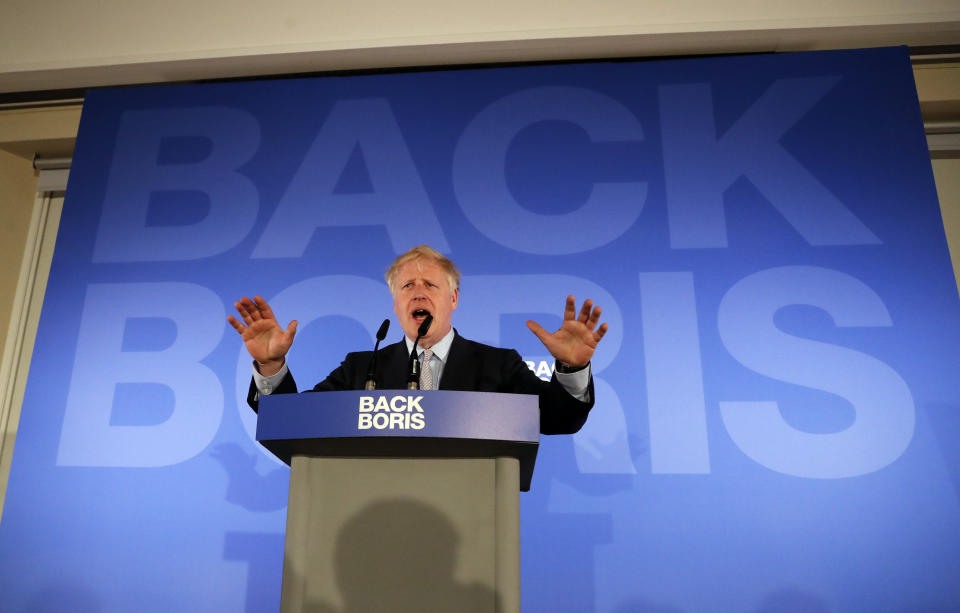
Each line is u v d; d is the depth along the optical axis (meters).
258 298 1.96
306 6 3.73
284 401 1.37
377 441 1.33
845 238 3.19
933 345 3.02
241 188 3.49
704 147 3.38
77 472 3.11
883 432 2.92
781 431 2.95
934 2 3.46
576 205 3.32
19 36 3.83
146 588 2.93
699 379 3.04
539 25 3.59
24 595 2.95
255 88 3.66
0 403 3.82
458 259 3.28
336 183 3.45
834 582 2.74
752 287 3.15
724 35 3.53
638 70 3.52
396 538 1.33
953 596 2.70
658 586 2.79
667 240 3.24
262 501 3.01
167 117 3.65
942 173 3.81
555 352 1.75
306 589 1.31
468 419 1.31
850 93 3.40
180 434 3.13
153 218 3.48
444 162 3.45
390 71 3.81
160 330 3.30
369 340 3.19
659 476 2.93
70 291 3.39
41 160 4.16
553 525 2.89
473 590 1.29
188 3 3.80
